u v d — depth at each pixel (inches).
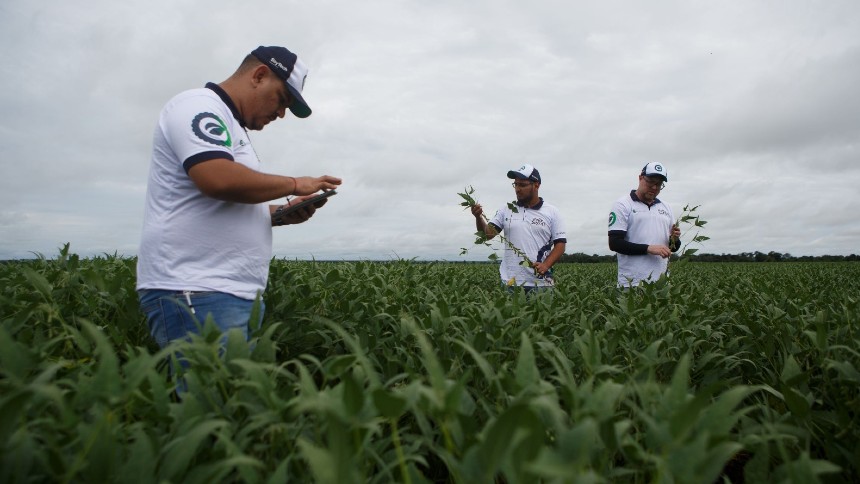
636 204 242.5
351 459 46.1
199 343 69.4
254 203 104.6
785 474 56.9
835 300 190.9
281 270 161.6
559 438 41.4
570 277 310.5
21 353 56.8
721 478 96.0
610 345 101.3
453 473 50.1
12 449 46.6
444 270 275.3
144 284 104.1
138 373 54.7
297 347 131.0
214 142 100.1
